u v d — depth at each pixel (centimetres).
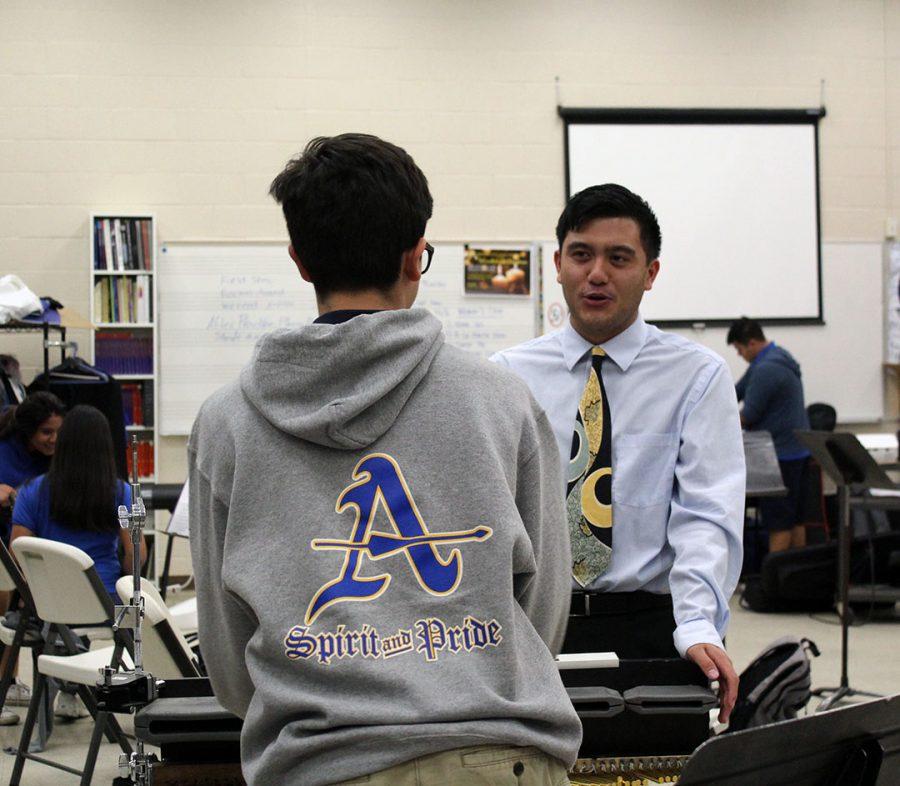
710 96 736
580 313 205
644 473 201
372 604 104
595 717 161
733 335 678
